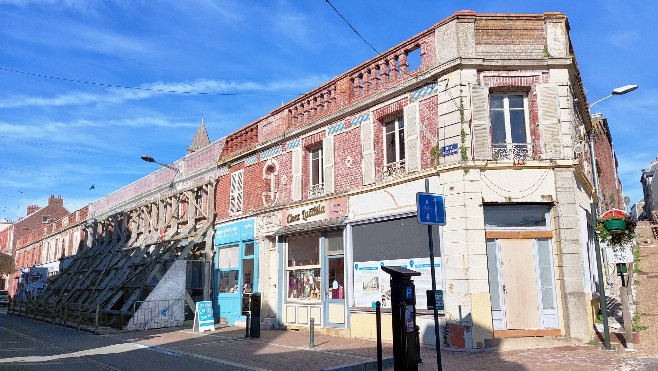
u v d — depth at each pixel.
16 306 30.61
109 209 30.59
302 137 16.06
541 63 11.72
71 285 24.70
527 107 11.96
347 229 13.73
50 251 41.19
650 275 15.20
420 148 12.31
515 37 11.93
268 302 16.39
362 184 13.62
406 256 12.15
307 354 10.26
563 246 11.02
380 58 13.75
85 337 14.78
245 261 17.81
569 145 11.48
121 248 24.75
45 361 10.16
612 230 10.28
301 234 15.48
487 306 10.71
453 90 11.75
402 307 7.65
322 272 14.41
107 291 19.47
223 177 19.91
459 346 10.62
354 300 13.32
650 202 41.97
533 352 9.89
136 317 16.17
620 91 14.30
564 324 10.81
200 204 21.25
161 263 18.27
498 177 11.35
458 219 11.15
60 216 57.62
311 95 16.00
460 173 11.30
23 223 55.44
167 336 14.20
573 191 11.28
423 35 12.62
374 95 13.55
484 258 10.95
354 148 14.10
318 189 15.34
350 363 8.80
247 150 18.44
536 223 11.44
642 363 8.39
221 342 12.54
